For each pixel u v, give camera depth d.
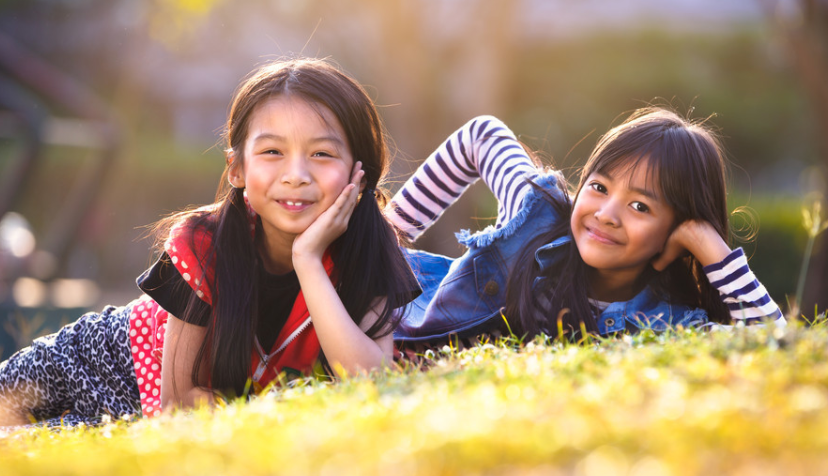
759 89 27.53
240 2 21.33
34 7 26.59
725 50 27.22
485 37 17.30
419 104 17.42
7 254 10.37
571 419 1.92
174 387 3.79
